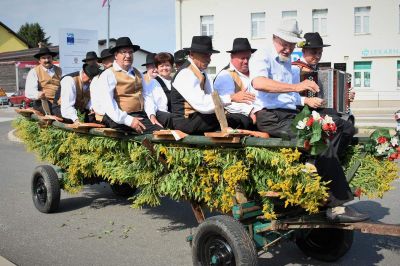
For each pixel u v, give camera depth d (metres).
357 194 3.84
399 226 3.30
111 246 4.90
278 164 3.40
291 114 4.08
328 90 4.78
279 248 4.83
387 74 27.81
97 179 6.20
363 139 4.16
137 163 4.66
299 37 4.09
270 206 3.62
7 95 35.88
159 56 6.19
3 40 49.69
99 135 5.16
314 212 3.50
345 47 28.11
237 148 3.75
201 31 29.53
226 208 3.87
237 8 28.75
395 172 4.06
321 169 3.55
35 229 5.49
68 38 12.47
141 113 5.59
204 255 3.75
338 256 4.32
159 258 4.55
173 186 4.19
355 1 27.58
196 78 4.33
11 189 7.55
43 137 6.22
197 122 4.30
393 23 27.34
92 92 5.61
